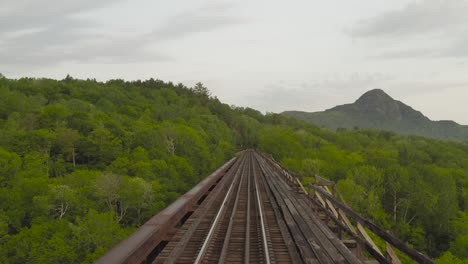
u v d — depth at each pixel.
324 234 7.77
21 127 61.19
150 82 188.75
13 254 27.94
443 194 43.31
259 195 14.30
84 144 58.56
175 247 6.38
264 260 6.30
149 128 64.56
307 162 49.31
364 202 40.41
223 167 27.16
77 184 41.31
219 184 17.52
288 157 57.81
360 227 5.73
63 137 57.06
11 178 38.66
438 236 41.47
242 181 20.78
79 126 66.19
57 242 26.08
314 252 6.40
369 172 47.47
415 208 43.72
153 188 38.72
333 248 6.67
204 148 60.66
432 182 47.38
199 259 5.93
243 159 52.38
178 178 45.59
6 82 109.69
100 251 26.02
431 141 155.00
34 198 33.34
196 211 10.03
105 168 53.88
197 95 188.50
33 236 27.84
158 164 44.94
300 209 10.88
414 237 39.41
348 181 41.06
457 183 59.66
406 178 45.28
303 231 8.04
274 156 61.91
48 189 36.06
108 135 59.59
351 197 39.66
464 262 28.91
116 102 119.19
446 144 135.50
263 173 26.53
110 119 73.12
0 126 59.59
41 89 113.31
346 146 117.06
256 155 68.44
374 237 23.16
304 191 13.36
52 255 25.25
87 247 27.53
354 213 5.85
